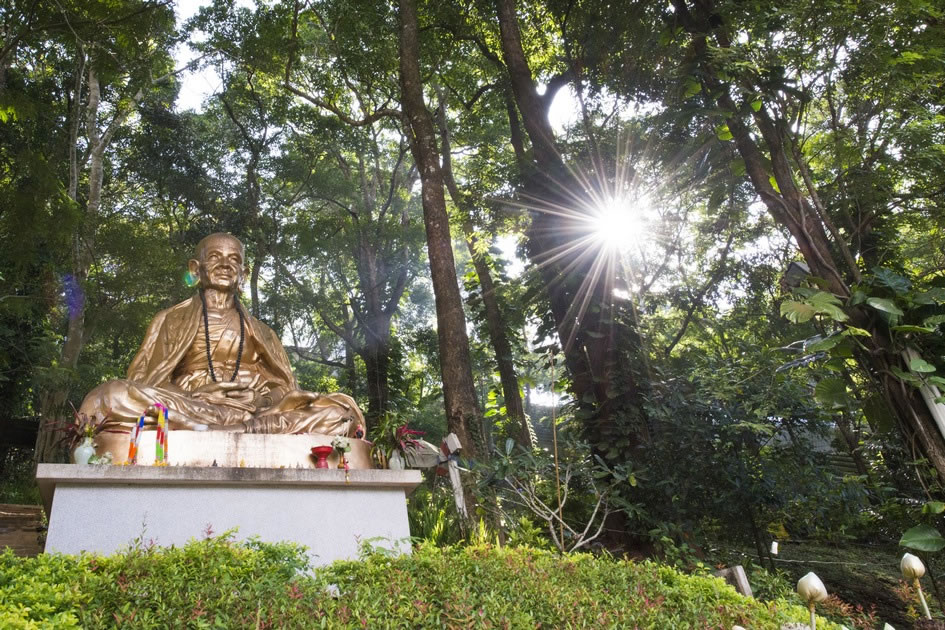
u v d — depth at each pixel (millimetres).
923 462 5301
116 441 6812
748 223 13742
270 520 6578
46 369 13234
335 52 16500
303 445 7254
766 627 4711
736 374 8836
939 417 5270
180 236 21156
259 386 8250
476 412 9109
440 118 19594
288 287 21172
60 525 6000
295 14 15742
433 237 10078
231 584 4336
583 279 10242
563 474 9016
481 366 18781
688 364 9742
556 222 10828
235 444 7059
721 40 7898
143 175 20984
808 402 8531
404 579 4742
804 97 7461
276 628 3869
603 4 11445
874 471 9375
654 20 10523
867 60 7527
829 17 7152
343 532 6746
